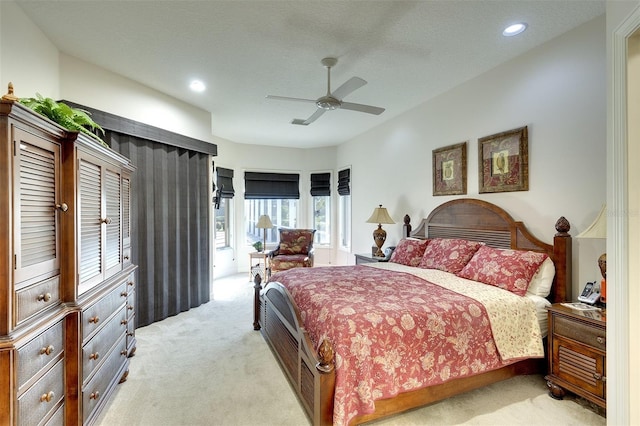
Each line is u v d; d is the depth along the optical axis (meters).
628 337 1.40
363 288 2.41
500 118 3.04
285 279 2.86
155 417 1.92
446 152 3.66
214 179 5.56
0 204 1.19
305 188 6.96
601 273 2.15
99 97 3.04
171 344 2.99
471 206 3.30
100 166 1.93
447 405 2.03
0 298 1.18
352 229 6.00
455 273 2.97
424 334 1.87
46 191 1.46
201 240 4.31
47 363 1.42
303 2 2.12
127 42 2.62
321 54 2.83
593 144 2.32
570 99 2.46
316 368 1.67
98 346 1.84
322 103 2.89
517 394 2.16
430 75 3.27
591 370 1.91
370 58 2.90
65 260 1.59
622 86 1.42
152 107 3.57
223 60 2.94
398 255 3.76
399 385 1.76
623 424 1.42
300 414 1.95
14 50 2.12
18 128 1.25
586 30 2.34
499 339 2.08
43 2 2.11
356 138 5.86
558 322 2.11
